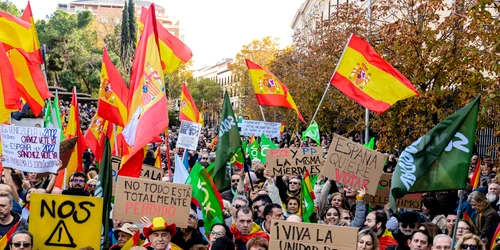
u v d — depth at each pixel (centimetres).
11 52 1254
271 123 2348
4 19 1233
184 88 1803
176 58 1424
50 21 5525
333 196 1098
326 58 2830
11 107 1105
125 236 888
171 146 3030
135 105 995
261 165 1521
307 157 1234
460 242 763
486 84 1678
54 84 5484
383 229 934
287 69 4006
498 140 2158
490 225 1033
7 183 1059
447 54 1759
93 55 5647
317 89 2984
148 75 985
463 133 792
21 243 727
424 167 798
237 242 891
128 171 978
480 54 1594
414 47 1828
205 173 1013
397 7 2062
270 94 1648
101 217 795
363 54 1269
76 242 788
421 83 1844
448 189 792
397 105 1850
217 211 1012
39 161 1041
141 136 960
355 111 2391
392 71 1262
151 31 997
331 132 3316
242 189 1284
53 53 5409
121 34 6844
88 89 5697
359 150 1027
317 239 758
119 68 5944
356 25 2450
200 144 3241
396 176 804
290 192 1202
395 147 2023
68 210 789
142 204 867
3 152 1047
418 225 885
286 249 760
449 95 1833
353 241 754
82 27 6162
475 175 1438
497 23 1219
